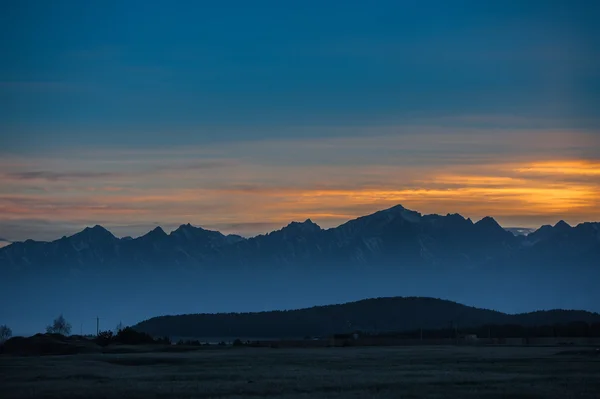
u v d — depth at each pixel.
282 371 136.00
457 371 132.50
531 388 104.12
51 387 110.12
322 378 119.62
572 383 110.31
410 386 107.50
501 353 189.75
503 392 100.12
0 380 122.69
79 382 118.25
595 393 99.25
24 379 123.94
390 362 158.38
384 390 103.44
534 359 161.00
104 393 102.12
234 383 113.31
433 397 96.19
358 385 109.12
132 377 126.12
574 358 163.62
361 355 186.38
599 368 135.75
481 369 136.38
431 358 170.12
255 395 99.06
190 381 118.06
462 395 97.75
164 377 125.44
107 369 144.50
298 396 96.94
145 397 98.44
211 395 99.50
